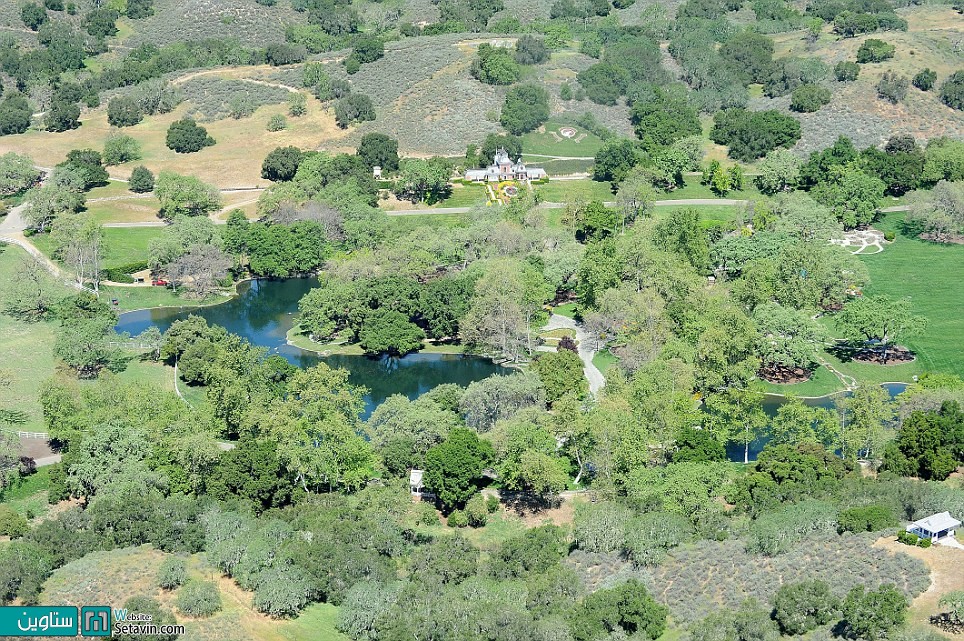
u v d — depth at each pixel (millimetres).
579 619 197875
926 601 199875
